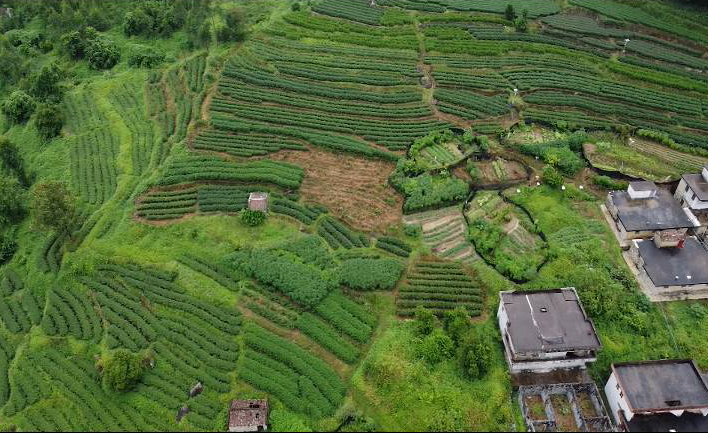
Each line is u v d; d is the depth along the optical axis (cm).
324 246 7019
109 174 8088
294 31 10994
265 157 8331
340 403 5603
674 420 5281
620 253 6956
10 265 7025
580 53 10362
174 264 6850
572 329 5728
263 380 5747
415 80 9781
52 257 6938
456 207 7544
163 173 7969
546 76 9806
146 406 5572
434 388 5622
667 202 7225
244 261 6800
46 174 8244
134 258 6919
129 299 6506
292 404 5566
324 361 5978
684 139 8494
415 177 7906
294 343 6106
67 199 6862
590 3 11738
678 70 9919
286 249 6956
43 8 11488
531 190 7719
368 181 7962
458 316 6112
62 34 10738
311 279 6581
